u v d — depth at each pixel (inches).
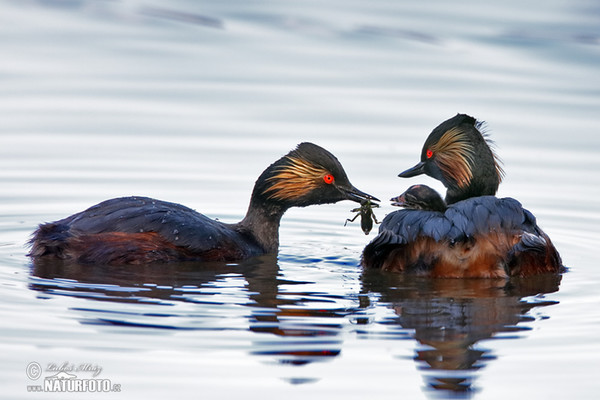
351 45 1175.6
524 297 474.3
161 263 521.7
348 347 403.2
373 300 465.4
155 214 530.3
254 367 383.2
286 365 385.1
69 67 1043.3
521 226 502.6
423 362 389.7
